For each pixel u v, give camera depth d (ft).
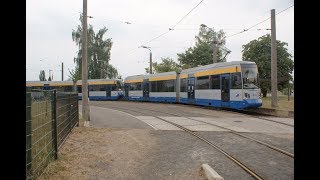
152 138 48.60
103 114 91.66
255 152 38.06
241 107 86.48
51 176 27.37
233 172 29.58
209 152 38.58
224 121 70.69
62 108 40.55
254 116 80.89
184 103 123.65
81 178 27.48
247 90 86.28
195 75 110.83
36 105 27.40
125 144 43.01
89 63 229.04
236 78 88.22
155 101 143.43
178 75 128.26
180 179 27.66
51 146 32.07
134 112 97.35
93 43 233.35
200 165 32.27
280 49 192.95
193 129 58.08
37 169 26.86
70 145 40.83
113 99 178.81
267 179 26.99
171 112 94.84
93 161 33.24
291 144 42.93
